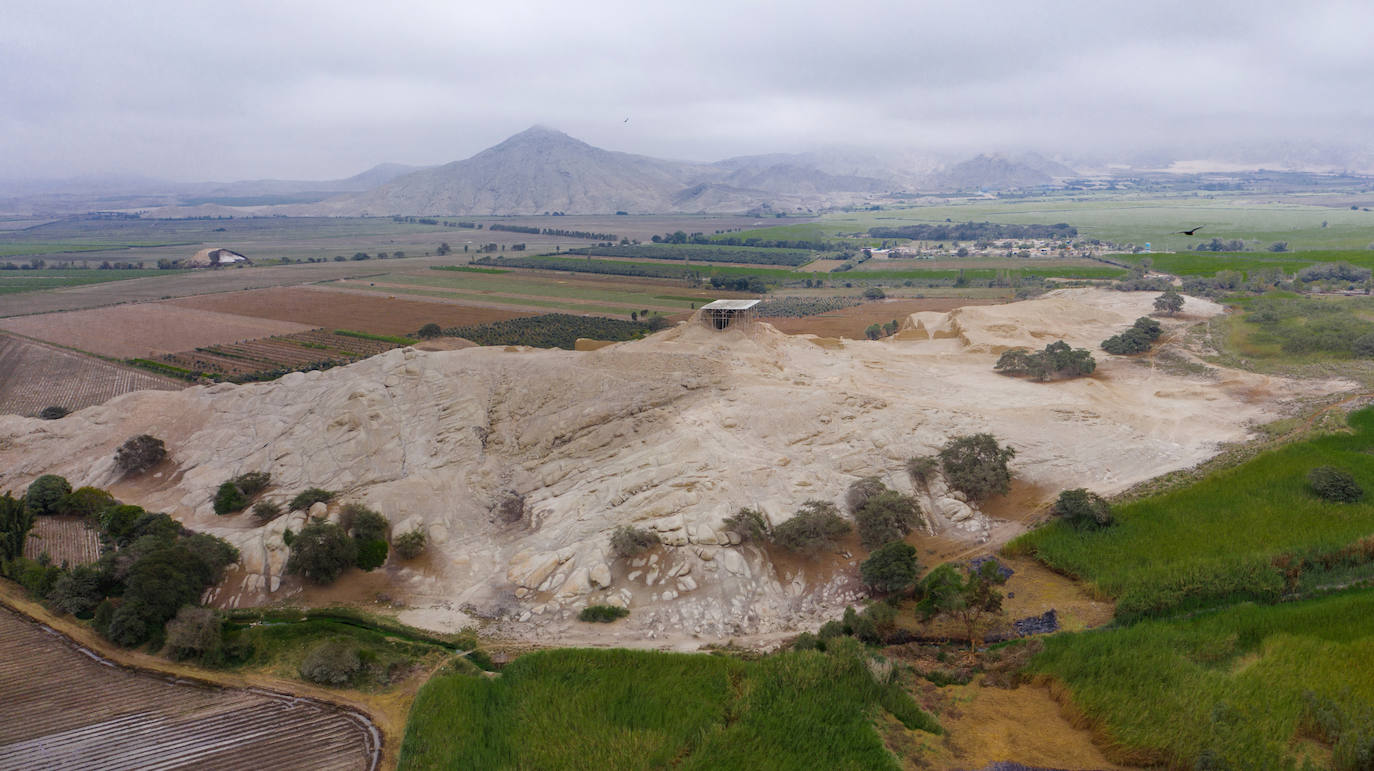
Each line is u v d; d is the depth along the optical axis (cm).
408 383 9444
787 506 7319
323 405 9369
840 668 5491
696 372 9156
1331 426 8700
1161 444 8588
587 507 7506
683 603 6462
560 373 9325
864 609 6325
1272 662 5253
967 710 5216
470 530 7644
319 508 7700
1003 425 8662
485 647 6125
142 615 6281
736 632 6259
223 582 6988
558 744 5034
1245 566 6222
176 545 6969
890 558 6488
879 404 8819
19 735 5247
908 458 8025
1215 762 4438
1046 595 6369
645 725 5197
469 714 5256
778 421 8406
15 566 7194
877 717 5150
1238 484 7575
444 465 8394
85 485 9119
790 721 5106
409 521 7481
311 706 5528
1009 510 7588
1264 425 9012
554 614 6469
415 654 6078
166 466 9325
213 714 5456
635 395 8781
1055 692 5262
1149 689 5059
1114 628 5875
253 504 8250
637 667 5688
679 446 7856
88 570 6906
